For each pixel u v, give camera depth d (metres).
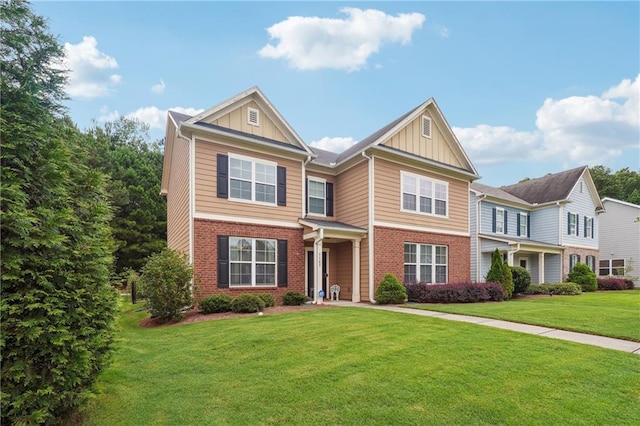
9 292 3.22
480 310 10.23
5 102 3.51
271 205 12.77
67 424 3.65
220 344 6.59
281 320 8.64
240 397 4.27
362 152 13.84
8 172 3.21
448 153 16.64
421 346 6.09
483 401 4.00
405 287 13.73
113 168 29.08
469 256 16.92
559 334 7.12
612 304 12.34
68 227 3.62
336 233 13.08
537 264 23.59
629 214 27.02
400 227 14.45
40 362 3.32
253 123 12.78
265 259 12.49
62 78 4.16
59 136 3.94
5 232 3.15
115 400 4.24
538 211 24.23
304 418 3.72
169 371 5.26
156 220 27.12
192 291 10.11
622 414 3.72
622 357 5.51
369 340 6.52
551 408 3.84
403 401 4.04
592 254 25.75
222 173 11.82
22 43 3.80
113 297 4.21
